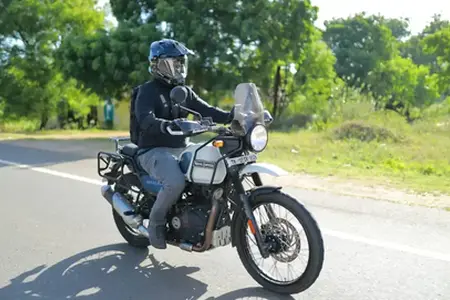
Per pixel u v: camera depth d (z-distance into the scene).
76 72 20.27
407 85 53.31
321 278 4.52
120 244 5.50
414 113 28.02
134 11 21.95
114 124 37.53
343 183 8.70
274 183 8.72
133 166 4.94
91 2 30.59
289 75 30.08
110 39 19.81
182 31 19.92
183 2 20.28
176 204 4.53
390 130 15.27
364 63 53.59
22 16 28.28
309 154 12.58
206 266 4.86
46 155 12.55
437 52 36.28
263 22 20.58
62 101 31.50
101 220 6.41
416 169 10.31
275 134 18.95
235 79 20.98
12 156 12.36
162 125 4.27
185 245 4.45
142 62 19.30
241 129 4.07
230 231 4.39
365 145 13.55
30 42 29.67
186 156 4.45
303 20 21.31
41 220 6.43
